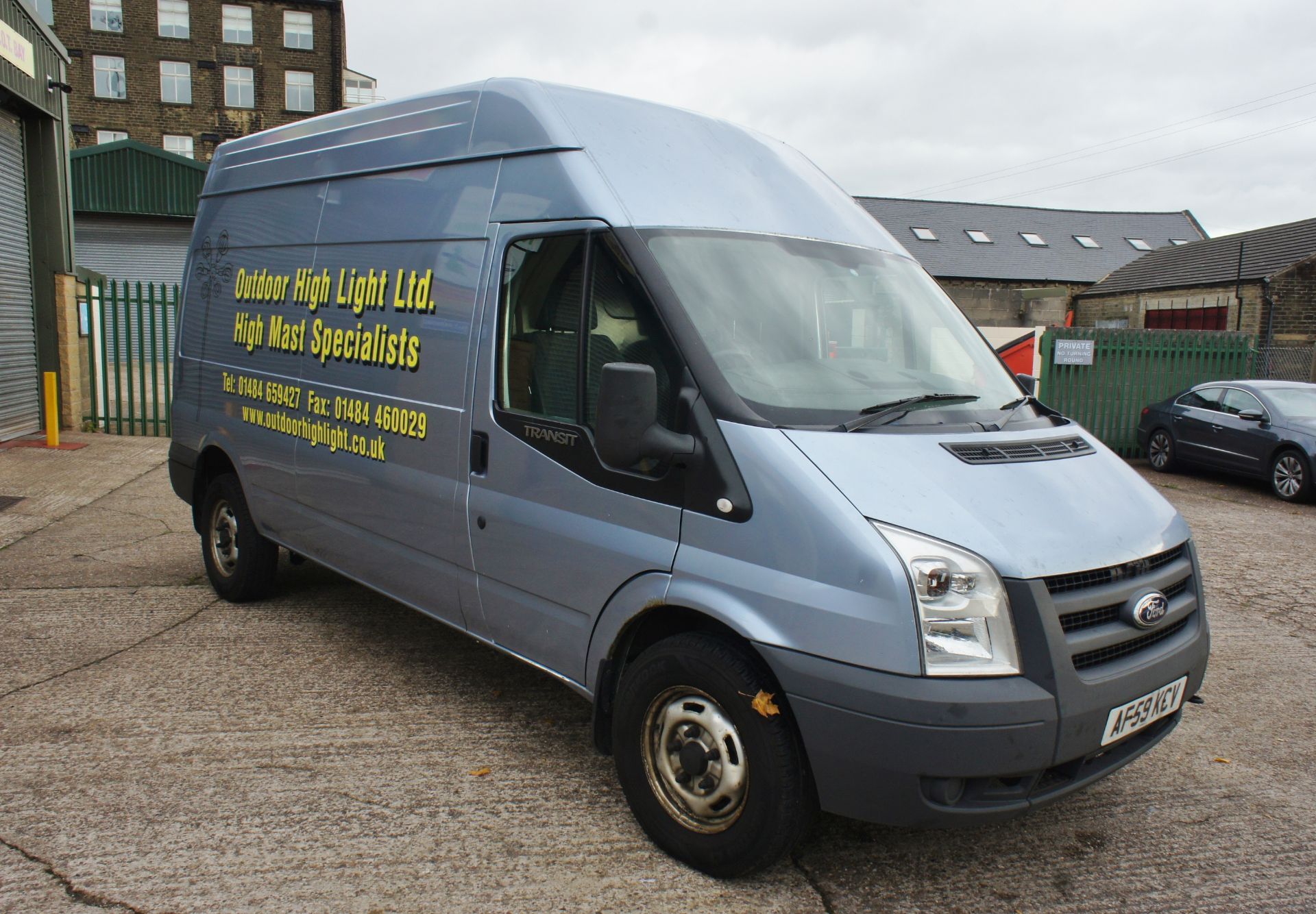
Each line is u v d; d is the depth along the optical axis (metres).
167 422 13.45
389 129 4.32
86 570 6.26
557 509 3.34
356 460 4.35
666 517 2.98
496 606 3.65
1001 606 2.55
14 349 11.49
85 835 3.07
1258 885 3.06
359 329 4.31
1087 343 13.93
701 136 3.76
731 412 2.85
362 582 4.44
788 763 2.71
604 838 3.18
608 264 3.18
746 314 3.13
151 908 2.70
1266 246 25.44
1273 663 5.28
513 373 3.53
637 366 2.81
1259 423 11.41
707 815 2.94
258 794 3.38
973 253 35.06
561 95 3.57
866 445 2.84
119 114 42.69
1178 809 3.56
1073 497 2.94
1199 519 9.66
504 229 3.59
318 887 2.83
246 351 5.21
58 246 12.05
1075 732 2.60
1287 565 7.62
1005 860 3.15
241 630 5.16
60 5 41.56
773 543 2.70
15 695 4.19
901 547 2.54
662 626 3.20
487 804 3.38
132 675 4.47
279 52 43.88
